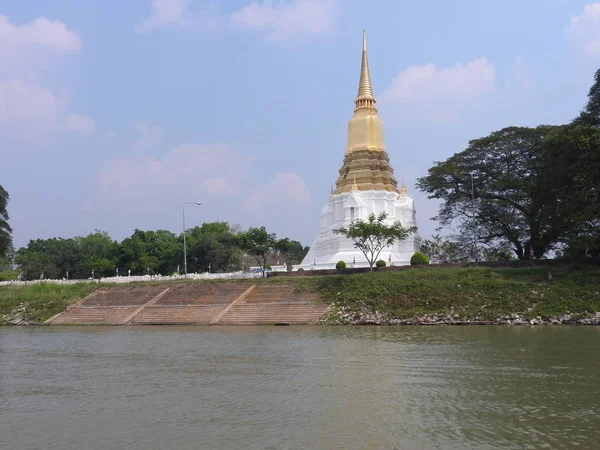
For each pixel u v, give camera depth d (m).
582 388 28.52
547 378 30.86
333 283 69.00
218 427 23.50
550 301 57.53
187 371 35.62
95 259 138.88
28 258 147.50
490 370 33.22
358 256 89.06
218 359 39.56
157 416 25.50
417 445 20.62
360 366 35.34
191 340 50.22
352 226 78.62
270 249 85.44
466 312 58.22
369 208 92.81
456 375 32.06
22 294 83.25
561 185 66.25
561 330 49.81
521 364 34.78
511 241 81.19
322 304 65.12
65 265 142.75
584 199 63.94
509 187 77.56
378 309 61.53
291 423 23.72
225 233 133.00
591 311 55.12
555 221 69.56
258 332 54.97
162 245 142.00
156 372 35.72
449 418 23.86
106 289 81.81
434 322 57.59
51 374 36.25
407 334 50.00
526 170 79.00
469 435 21.61
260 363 37.53
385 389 29.22
